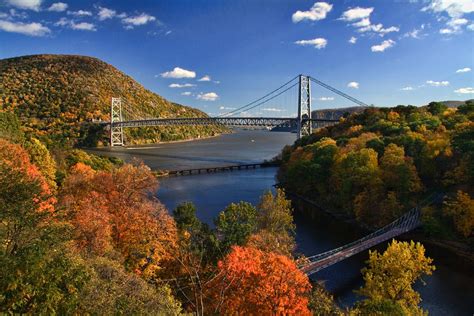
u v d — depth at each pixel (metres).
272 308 26.14
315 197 83.75
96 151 198.12
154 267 31.38
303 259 43.09
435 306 38.31
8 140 59.75
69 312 12.55
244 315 25.67
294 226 53.78
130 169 43.66
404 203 61.53
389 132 90.00
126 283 19.66
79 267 14.06
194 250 33.53
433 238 54.91
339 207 74.19
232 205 46.72
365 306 27.12
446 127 84.75
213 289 27.77
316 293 33.72
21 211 13.93
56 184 58.81
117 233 33.59
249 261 28.28
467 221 51.62
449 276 44.72
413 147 72.12
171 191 95.00
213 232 40.66
